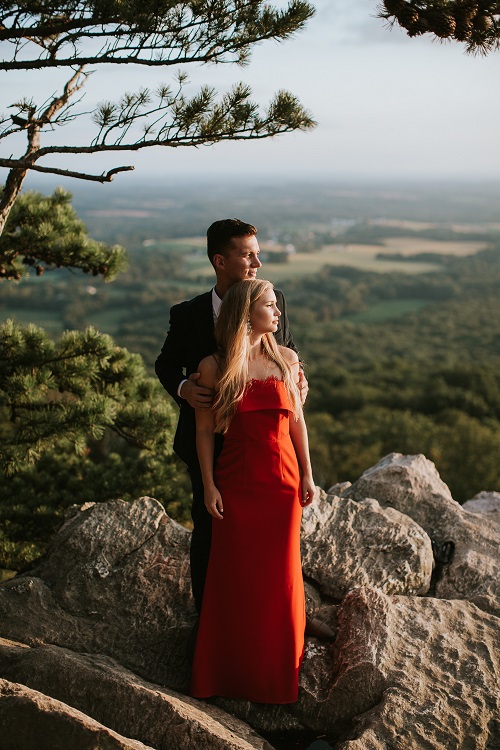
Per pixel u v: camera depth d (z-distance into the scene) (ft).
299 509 8.50
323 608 9.72
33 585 9.62
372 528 10.77
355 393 164.35
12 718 6.71
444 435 97.76
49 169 10.83
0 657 8.45
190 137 10.93
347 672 8.37
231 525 8.31
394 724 7.66
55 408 17.21
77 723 6.61
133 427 18.66
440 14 8.71
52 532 20.01
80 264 19.49
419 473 12.78
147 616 9.55
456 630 8.95
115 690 7.81
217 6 10.14
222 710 8.50
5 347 17.10
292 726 8.44
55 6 10.61
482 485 85.92
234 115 10.85
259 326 8.13
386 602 9.04
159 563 10.08
